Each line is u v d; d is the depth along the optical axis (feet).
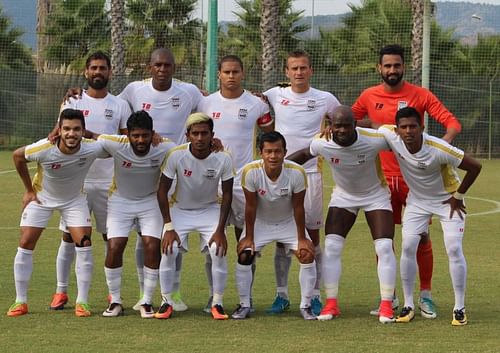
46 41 94.94
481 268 31.76
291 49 93.76
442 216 23.67
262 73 82.07
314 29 93.20
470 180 23.13
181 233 24.02
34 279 28.86
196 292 27.43
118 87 81.56
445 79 83.41
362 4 91.15
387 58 25.23
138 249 25.57
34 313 23.99
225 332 21.94
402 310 23.68
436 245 37.01
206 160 23.61
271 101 26.50
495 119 84.64
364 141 23.32
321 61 90.58
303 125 25.93
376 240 23.94
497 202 53.21
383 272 23.57
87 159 23.71
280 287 24.77
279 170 23.41
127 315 23.91
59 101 86.17
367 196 24.16
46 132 86.28
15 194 54.54
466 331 22.22
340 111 22.88
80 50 94.43
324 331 22.15
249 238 23.84
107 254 23.86
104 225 26.13
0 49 92.89
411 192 24.13
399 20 88.43
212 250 23.61
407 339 21.27
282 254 24.68
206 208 24.54
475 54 88.48
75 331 21.84
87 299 24.27
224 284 23.72
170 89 25.84
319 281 25.91
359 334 21.81
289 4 95.25
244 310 23.81
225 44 98.22
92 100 25.71
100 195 25.75
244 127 25.64
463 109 83.92
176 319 23.48
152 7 90.99
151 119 23.36
